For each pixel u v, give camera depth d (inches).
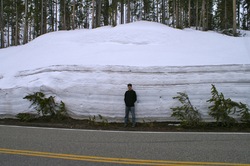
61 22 2084.2
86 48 775.1
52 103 477.7
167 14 2084.2
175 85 464.8
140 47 748.0
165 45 765.9
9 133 348.2
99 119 456.8
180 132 355.6
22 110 496.7
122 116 454.9
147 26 994.7
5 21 1904.5
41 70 551.2
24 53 846.5
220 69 471.8
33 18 1761.8
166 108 447.8
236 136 324.5
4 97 517.3
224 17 1695.4
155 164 210.1
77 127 410.3
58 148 263.0
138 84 470.0
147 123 432.5
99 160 221.6
